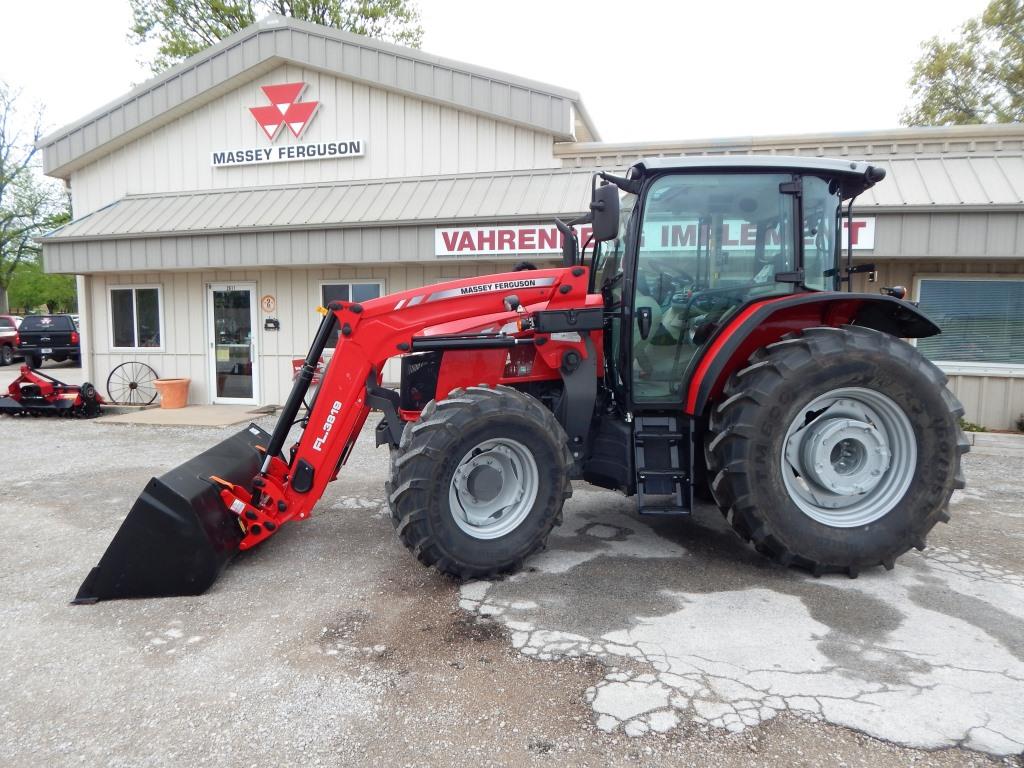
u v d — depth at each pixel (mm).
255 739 2275
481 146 9727
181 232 9500
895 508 3613
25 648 2934
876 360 3475
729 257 3965
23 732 2330
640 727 2307
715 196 3910
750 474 3490
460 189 9305
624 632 3008
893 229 7414
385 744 2240
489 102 9469
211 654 2857
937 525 4617
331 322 3875
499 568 3613
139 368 11023
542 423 3625
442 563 3494
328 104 10188
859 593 3436
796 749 2188
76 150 10930
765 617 3150
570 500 5270
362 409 4016
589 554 4035
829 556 3553
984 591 3463
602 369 4199
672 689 2535
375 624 3121
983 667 2684
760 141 8734
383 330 3830
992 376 8180
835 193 4012
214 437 8203
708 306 3971
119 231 9867
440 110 9812
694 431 4031
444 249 8625
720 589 3490
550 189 8961
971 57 20203
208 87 10305
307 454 3834
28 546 4297
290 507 3861
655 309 3953
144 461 6863
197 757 2188
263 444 4844
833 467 3670
